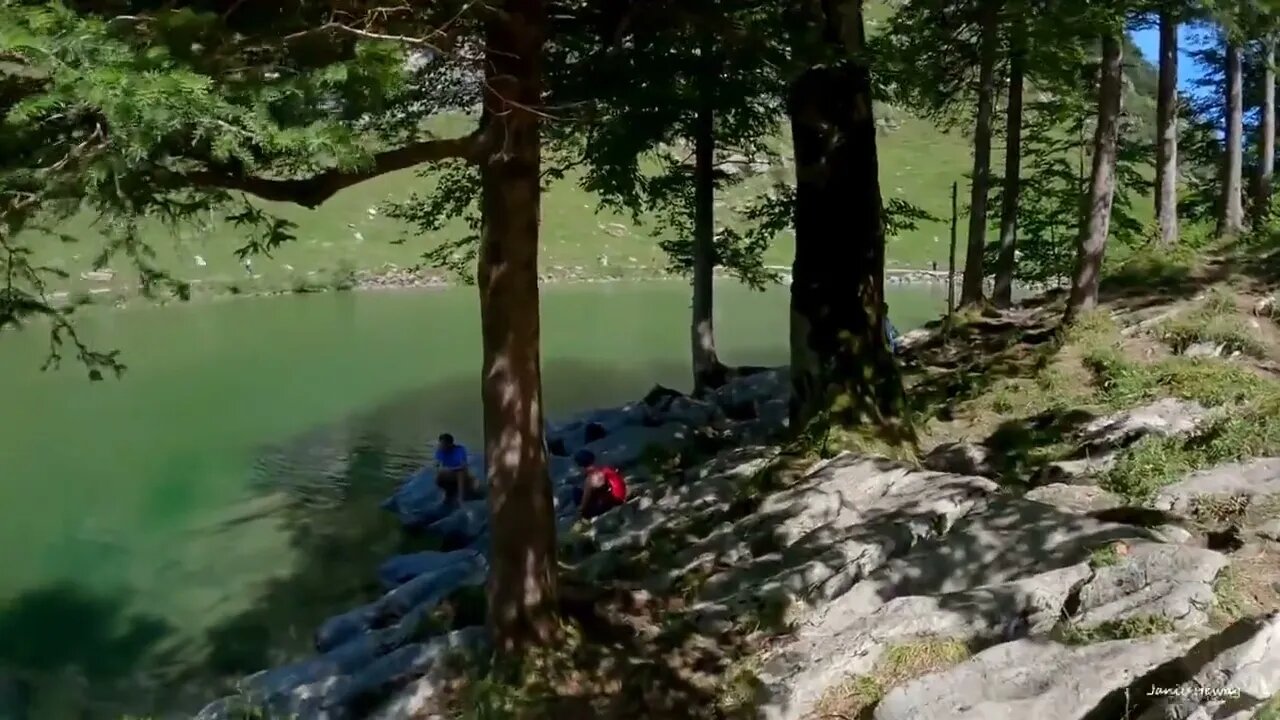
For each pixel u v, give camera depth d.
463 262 17.77
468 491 14.48
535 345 7.29
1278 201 20.86
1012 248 19.38
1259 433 8.41
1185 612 5.36
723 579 7.90
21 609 11.47
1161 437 9.06
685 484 11.56
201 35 4.96
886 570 6.87
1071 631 5.46
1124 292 16.06
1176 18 9.99
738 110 11.23
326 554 13.27
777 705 5.79
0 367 27.36
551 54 7.94
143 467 17.72
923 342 17.48
